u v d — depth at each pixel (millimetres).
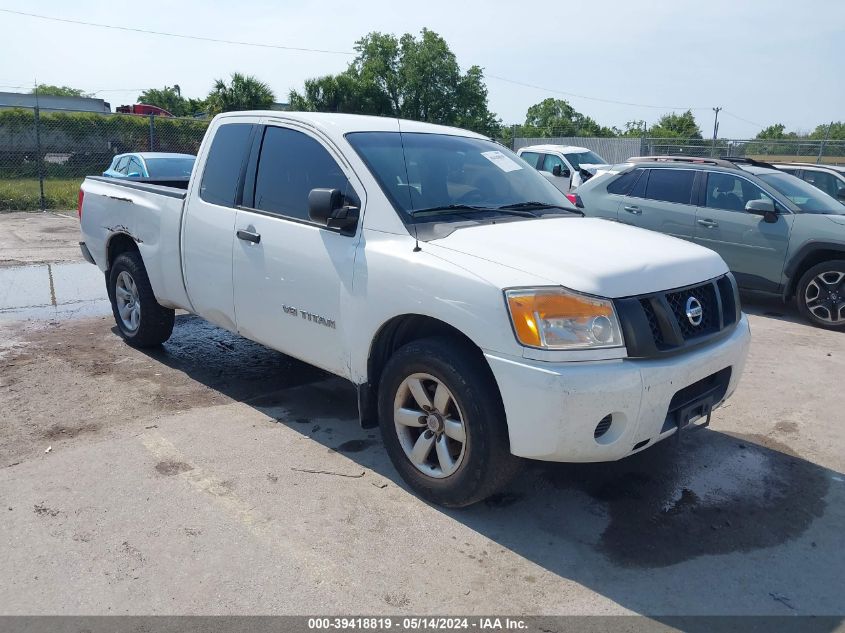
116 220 5715
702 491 3785
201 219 4738
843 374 5801
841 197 11359
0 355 5742
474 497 3352
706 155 24922
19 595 2812
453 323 3230
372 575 2992
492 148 4777
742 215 7984
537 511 3541
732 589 2969
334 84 45125
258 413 4668
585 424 2992
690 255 3613
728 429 4625
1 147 24391
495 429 3193
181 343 6168
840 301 7277
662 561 3154
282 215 4215
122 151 25500
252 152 4512
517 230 3633
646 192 8891
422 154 4199
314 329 4004
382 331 3654
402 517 3443
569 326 3010
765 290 7941
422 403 3486
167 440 4215
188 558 3072
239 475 3809
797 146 23250
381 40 51531
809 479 3953
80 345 6066
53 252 11023
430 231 3600
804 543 3324
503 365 3059
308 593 2867
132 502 3504
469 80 52500
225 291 4605
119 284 5949
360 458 4051
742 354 3689
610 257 3316
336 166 4000
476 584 2955
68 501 3500
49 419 4477
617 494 3732
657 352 3143
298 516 3422
